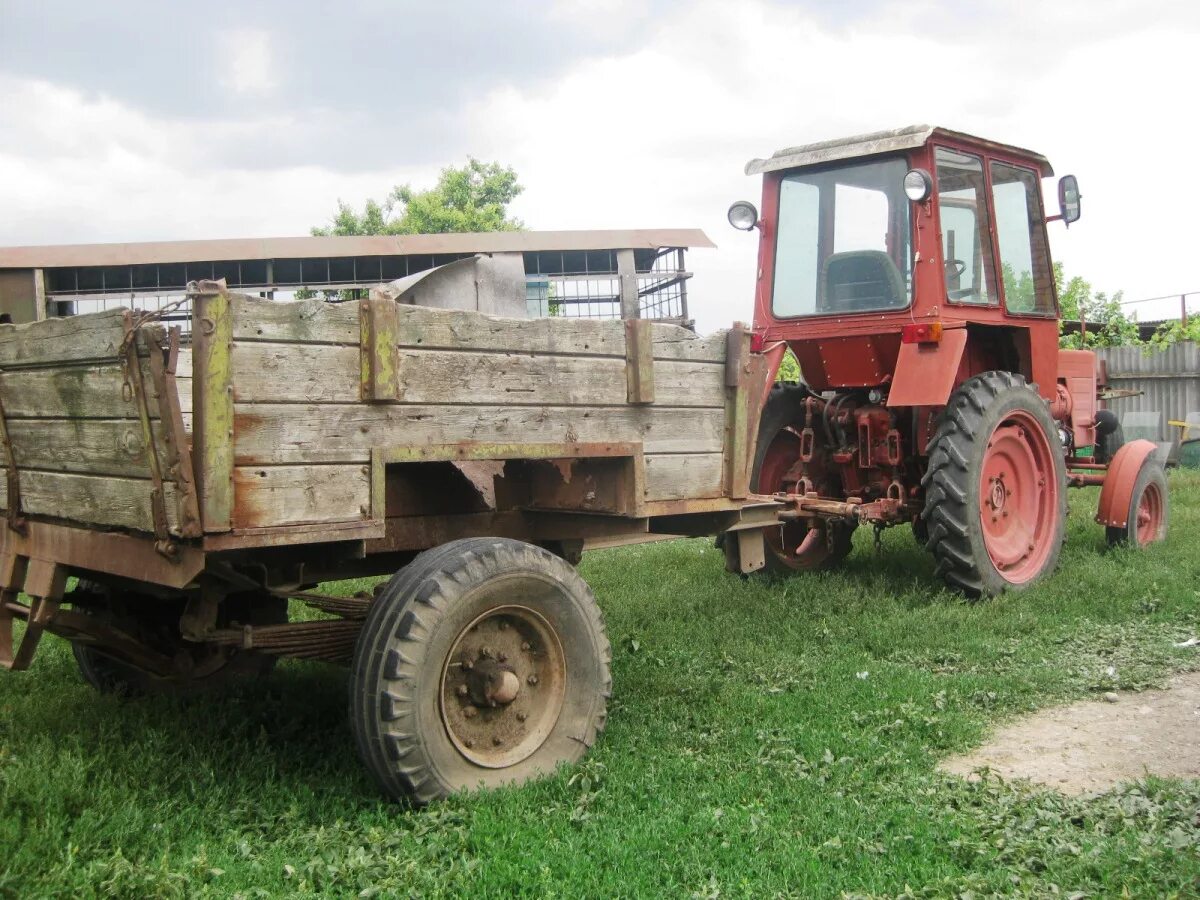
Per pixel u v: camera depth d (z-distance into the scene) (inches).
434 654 129.1
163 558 122.0
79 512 136.4
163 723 159.6
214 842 121.3
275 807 131.3
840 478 284.5
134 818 122.6
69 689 184.1
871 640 212.1
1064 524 270.8
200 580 140.2
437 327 133.6
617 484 157.3
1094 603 236.4
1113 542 299.1
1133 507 290.8
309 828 125.3
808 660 200.7
